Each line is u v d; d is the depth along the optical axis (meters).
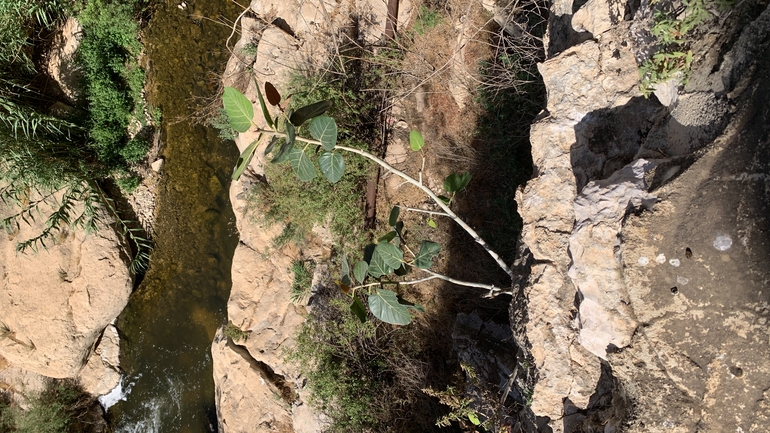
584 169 3.20
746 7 2.27
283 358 6.49
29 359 7.43
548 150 3.33
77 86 7.48
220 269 7.52
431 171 5.89
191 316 7.65
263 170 6.74
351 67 6.09
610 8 3.11
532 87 4.89
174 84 7.48
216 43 7.36
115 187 7.72
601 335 2.59
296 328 6.50
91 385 7.83
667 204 2.34
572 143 3.26
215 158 7.46
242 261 6.88
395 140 6.05
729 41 2.33
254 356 6.69
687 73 2.55
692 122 2.49
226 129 7.12
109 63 7.41
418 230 5.90
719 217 2.22
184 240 7.64
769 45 2.16
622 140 3.08
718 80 2.37
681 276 2.29
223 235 7.49
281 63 6.39
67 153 7.18
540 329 3.16
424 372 5.73
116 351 7.83
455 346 5.36
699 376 2.28
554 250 3.19
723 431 2.24
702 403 2.29
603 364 2.96
